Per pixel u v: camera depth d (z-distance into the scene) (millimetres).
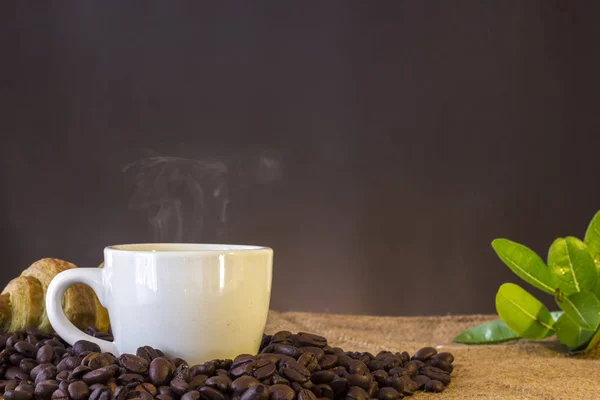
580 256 762
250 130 1604
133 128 1597
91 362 543
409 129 1596
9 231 1586
